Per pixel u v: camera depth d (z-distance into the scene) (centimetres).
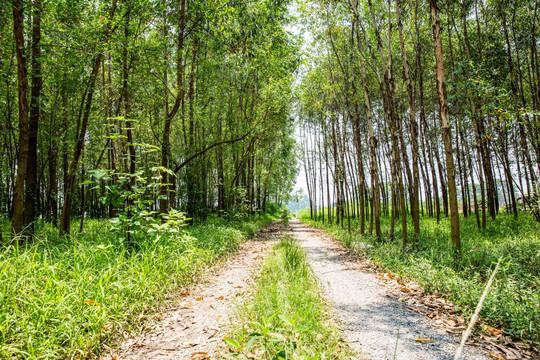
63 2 789
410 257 697
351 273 689
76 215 1906
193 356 309
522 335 340
